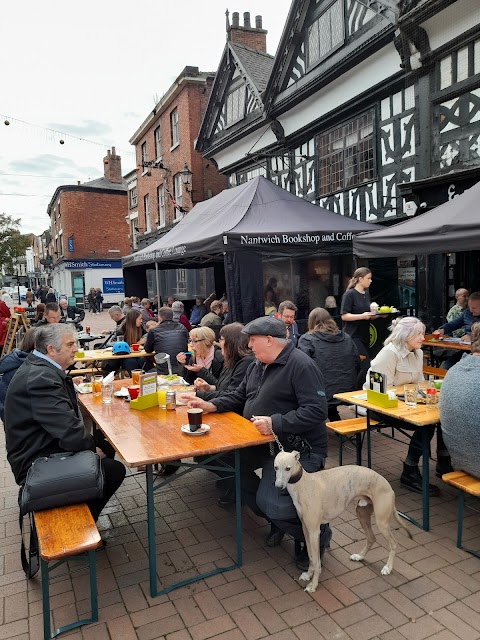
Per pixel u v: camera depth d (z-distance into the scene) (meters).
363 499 2.82
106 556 3.10
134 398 3.82
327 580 2.74
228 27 14.27
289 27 10.81
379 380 3.52
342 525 3.40
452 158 7.68
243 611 2.51
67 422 2.79
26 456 2.82
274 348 2.99
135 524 3.52
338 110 10.14
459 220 4.23
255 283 7.07
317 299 10.62
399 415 3.18
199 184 17.33
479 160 7.23
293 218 7.71
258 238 6.77
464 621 2.37
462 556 2.92
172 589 2.70
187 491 4.06
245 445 2.76
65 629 2.39
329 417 5.33
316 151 11.16
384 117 9.08
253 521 3.53
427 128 8.03
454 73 7.52
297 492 2.54
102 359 6.46
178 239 8.45
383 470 4.25
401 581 2.70
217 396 3.68
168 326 6.29
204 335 4.45
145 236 22.34
